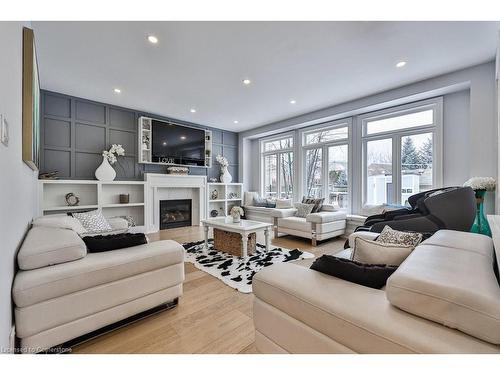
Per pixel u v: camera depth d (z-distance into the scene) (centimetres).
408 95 375
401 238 181
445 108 370
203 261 306
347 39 258
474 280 84
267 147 697
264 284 122
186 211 597
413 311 84
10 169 121
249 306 197
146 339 154
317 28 238
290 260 313
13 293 122
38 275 132
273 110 505
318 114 503
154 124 525
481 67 312
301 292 106
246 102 457
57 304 136
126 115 496
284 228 451
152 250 181
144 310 173
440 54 289
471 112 319
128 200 482
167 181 536
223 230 347
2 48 106
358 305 92
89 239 176
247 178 719
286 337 110
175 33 244
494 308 71
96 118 457
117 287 159
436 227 261
